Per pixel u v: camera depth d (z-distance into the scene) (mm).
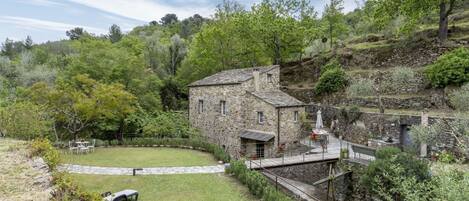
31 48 72562
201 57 39938
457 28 32344
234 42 39531
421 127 19406
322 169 22047
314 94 35875
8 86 38094
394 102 27719
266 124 24484
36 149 10688
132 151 23828
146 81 34125
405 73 28016
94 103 23672
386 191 13695
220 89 27078
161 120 29547
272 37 39281
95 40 34562
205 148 23922
